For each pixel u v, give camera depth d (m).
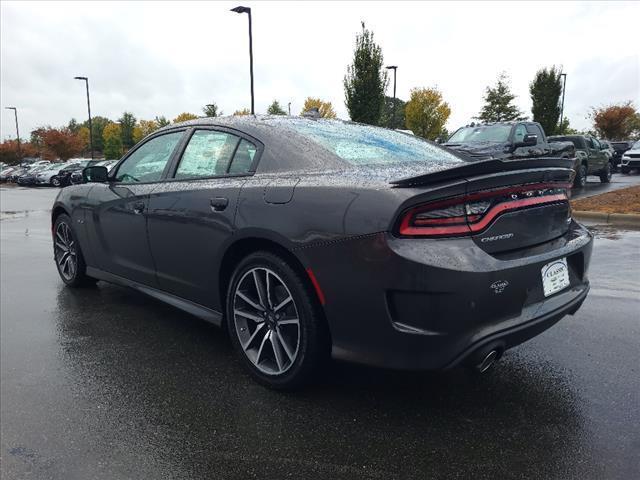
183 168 3.53
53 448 2.36
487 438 2.37
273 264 2.72
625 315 3.98
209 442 2.38
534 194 2.57
